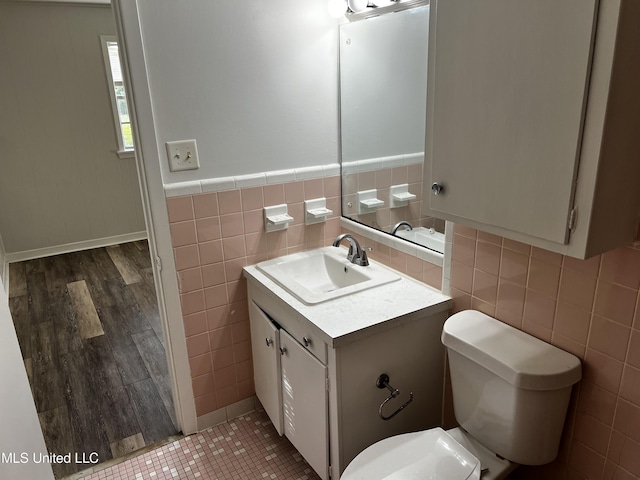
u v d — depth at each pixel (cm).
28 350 284
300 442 182
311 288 205
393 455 138
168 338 198
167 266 187
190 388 208
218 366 212
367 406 160
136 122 169
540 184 102
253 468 193
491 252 147
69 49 415
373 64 185
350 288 174
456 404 152
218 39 175
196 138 180
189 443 208
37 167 426
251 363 221
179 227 185
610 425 125
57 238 450
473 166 116
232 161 190
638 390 117
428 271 177
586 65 89
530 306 139
